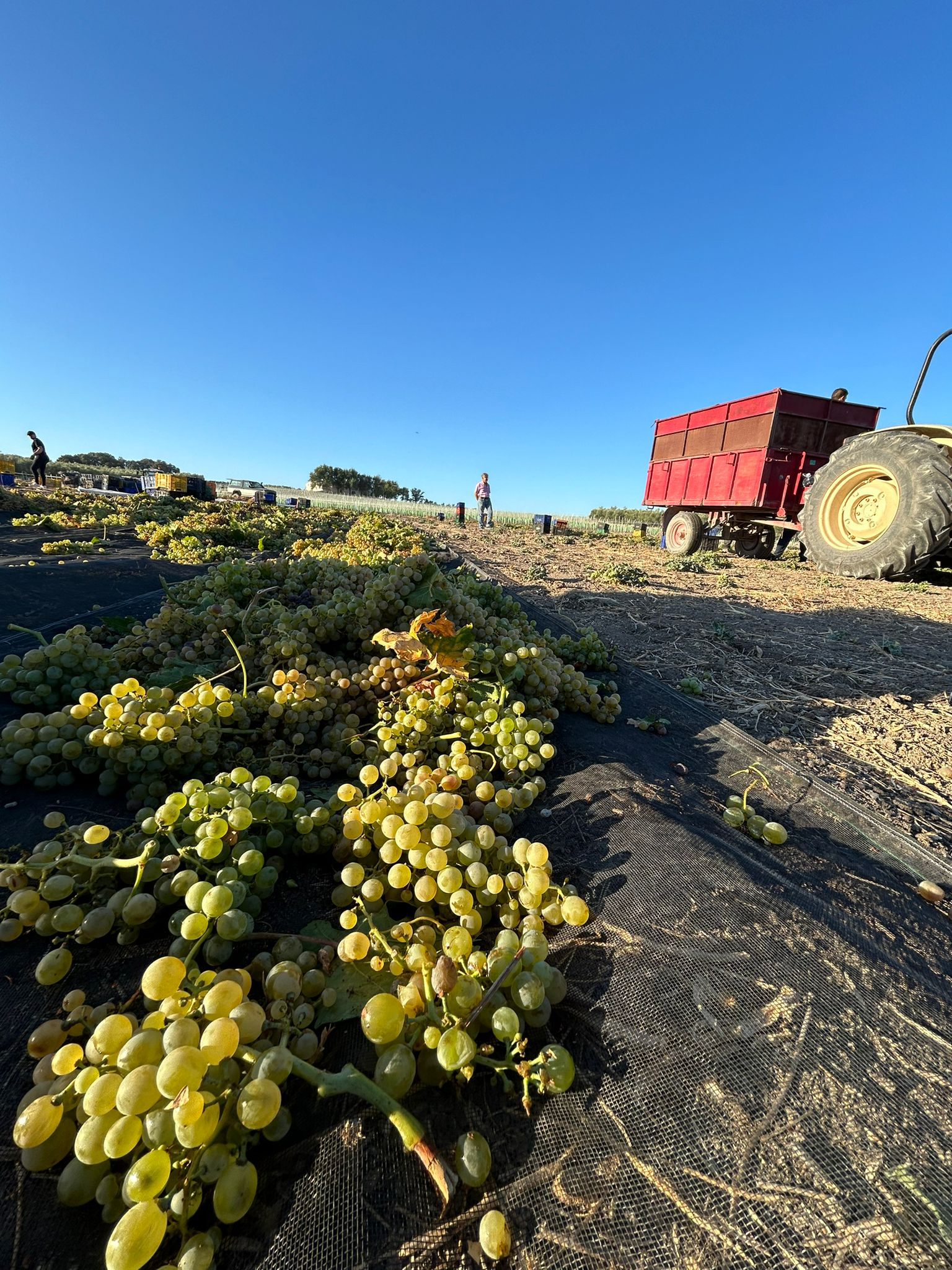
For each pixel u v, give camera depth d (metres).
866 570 8.70
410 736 2.24
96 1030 1.00
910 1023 1.20
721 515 14.02
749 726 3.38
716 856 1.66
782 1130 0.99
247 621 3.06
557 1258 0.86
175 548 7.76
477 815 1.91
